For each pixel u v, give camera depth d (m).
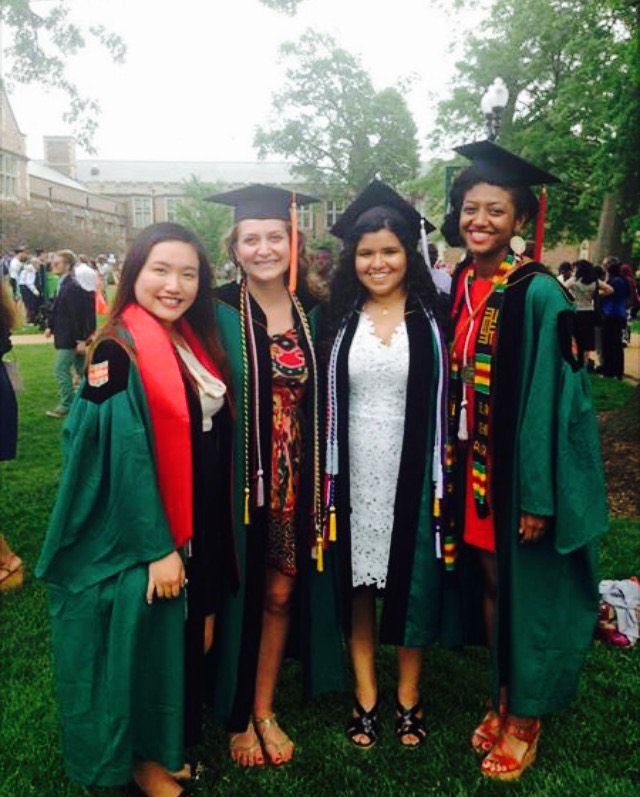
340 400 2.41
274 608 2.53
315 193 41.88
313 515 2.44
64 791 2.33
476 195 2.27
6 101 43.16
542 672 2.28
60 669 2.07
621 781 2.33
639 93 8.59
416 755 2.50
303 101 40.78
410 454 2.39
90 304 7.70
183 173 72.12
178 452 2.08
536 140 18.06
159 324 2.12
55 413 7.79
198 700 2.26
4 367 3.61
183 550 2.15
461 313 2.43
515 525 2.25
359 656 2.63
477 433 2.32
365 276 2.38
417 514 2.42
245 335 2.33
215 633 2.43
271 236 2.33
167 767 2.12
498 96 5.25
